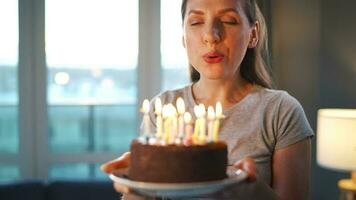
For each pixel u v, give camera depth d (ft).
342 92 9.68
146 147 2.78
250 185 3.00
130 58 10.77
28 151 10.80
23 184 9.49
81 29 10.65
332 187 9.92
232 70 3.34
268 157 3.42
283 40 9.66
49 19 10.58
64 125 10.83
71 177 10.80
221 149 2.82
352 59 9.58
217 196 2.94
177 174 2.72
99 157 10.87
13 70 10.65
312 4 9.61
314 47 9.68
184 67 10.73
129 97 10.82
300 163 3.37
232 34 3.25
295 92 9.78
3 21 10.51
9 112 10.75
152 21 10.68
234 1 3.27
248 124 3.44
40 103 10.73
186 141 2.87
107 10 10.64
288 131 3.38
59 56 10.68
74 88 10.79
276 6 9.55
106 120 10.86
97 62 10.74
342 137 7.79
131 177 2.84
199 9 3.27
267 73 3.96
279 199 3.03
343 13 9.55
